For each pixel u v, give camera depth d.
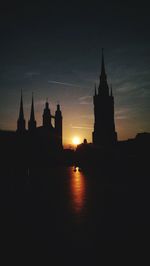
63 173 85.25
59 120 190.25
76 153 151.62
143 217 20.62
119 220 19.75
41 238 15.44
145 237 15.38
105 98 184.50
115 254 12.64
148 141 108.56
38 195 34.53
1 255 12.68
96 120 183.12
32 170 106.81
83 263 11.65
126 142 121.44
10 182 53.53
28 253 12.95
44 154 159.38
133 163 97.38
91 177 67.50
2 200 30.30
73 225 18.36
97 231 16.72
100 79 187.62
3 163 132.00
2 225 18.66
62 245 14.09
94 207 25.39
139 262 11.70
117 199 30.41
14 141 146.12
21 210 24.28
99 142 175.25
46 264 11.54
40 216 21.55
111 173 81.75
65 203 28.03
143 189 39.91
